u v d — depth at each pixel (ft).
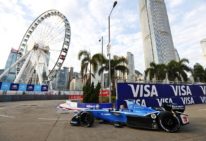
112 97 63.36
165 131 18.63
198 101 53.16
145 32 333.83
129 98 39.60
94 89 51.49
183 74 107.04
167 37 313.73
